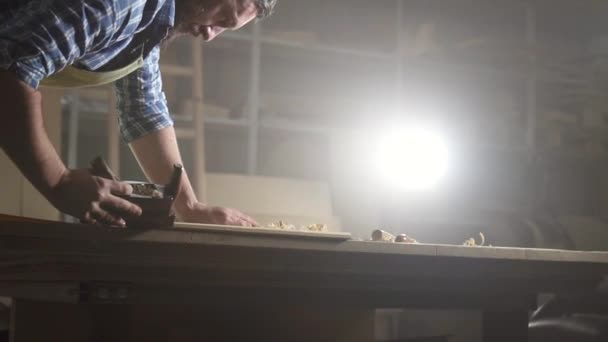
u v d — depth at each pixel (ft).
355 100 13.84
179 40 12.78
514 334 5.17
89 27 3.56
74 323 3.78
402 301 4.79
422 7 15.30
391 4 14.87
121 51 4.30
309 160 13.97
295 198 12.52
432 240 12.71
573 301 6.93
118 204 3.36
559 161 15.69
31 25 3.42
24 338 3.99
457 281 4.79
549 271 4.66
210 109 12.70
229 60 13.94
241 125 12.87
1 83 3.35
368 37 14.47
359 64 14.65
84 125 12.67
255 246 3.68
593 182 16.42
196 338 4.18
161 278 3.78
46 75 3.50
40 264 3.67
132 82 5.49
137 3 3.81
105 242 3.44
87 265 3.58
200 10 4.50
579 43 16.40
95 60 4.11
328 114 13.61
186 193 5.37
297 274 4.17
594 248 13.79
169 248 3.60
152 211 3.45
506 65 14.70
